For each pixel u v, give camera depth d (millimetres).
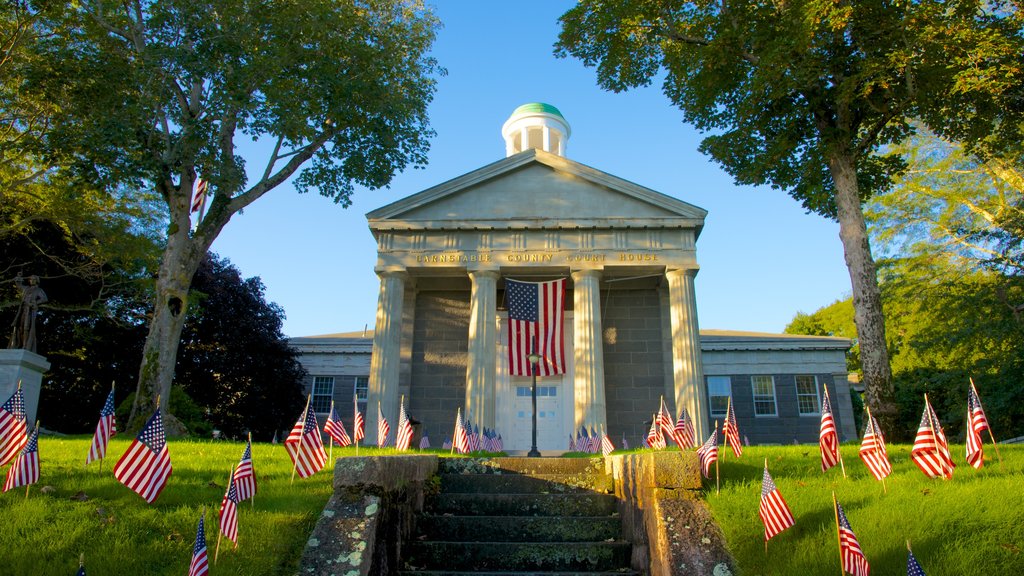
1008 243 27844
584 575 6668
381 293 26969
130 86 20641
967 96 18375
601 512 8203
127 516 6824
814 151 20062
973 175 30047
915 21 16484
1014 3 18375
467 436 15773
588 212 27719
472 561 7152
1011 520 6387
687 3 21141
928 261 30969
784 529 6406
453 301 29984
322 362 38844
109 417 8875
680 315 26031
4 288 29750
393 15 26906
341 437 11367
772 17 19375
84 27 21328
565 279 27281
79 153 20547
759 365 37312
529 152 28328
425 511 8172
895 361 43469
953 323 29281
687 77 21953
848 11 15977
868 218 32781
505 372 28969
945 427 35438
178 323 20562
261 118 20484
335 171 25875
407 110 25062
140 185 21109
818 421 36281
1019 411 26750
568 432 28328
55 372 32625
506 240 27438
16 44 22094
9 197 27000
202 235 21672
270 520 6867
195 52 19859
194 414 22297
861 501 7359
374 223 27562
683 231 27250
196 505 7301
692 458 6906
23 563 5695
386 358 26047
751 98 18609
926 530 6371
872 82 17234
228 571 5809
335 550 6047
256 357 35281
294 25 21562
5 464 8914
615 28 21609
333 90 22719
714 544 6211
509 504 8273
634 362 28719
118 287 31953
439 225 27484
